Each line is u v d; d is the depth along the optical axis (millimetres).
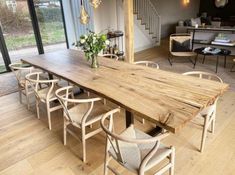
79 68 2600
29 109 3148
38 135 2486
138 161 1396
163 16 9062
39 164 2014
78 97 3475
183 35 5156
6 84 4227
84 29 5516
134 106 1537
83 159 2004
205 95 1654
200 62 5188
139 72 2312
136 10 6598
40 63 2941
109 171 1865
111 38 5852
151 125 2545
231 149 2074
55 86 2840
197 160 1954
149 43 7562
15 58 5082
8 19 4719
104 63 2758
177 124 1294
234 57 5352
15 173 1918
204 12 11219
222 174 1789
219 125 2469
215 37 5266
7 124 2762
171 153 1497
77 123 1929
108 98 1735
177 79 2035
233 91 3377
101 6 5660
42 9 5176
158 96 1680
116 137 1232
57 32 5637
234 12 10164
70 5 5316
